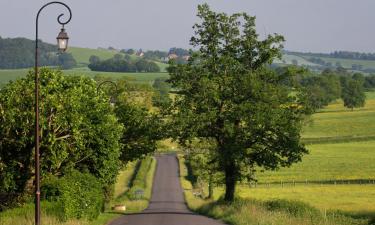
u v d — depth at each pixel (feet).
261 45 247.09
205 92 235.40
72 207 139.03
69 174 155.22
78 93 171.63
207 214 212.02
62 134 170.60
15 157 163.02
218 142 246.27
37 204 107.34
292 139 235.40
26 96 163.43
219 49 250.16
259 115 227.40
